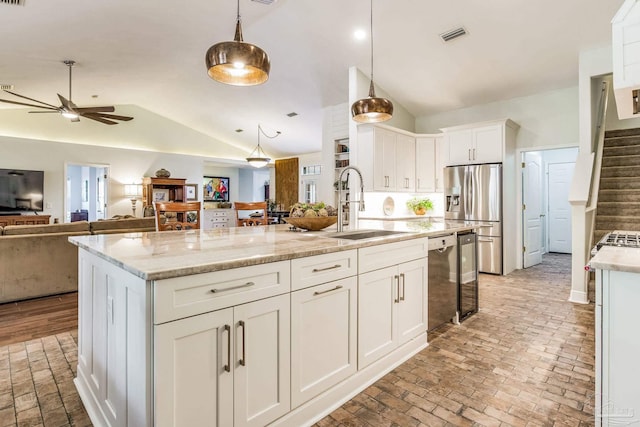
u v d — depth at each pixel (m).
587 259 3.80
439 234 2.80
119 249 1.70
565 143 5.02
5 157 6.80
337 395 1.89
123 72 5.61
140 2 3.35
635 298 1.34
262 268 1.52
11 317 3.25
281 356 1.60
